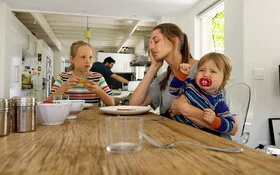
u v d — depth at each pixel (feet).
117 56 23.62
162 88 4.23
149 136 2.01
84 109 4.36
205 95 3.20
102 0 10.30
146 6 11.06
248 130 7.14
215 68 3.09
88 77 5.80
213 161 1.33
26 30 15.21
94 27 18.80
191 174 1.13
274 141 7.11
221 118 2.93
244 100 6.38
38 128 2.39
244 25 7.24
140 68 22.90
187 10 11.68
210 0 9.53
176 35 3.86
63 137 1.96
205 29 11.01
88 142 1.78
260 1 7.32
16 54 12.69
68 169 1.19
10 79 11.51
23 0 10.36
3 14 10.70
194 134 2.10
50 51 24.98
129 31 19.01
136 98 4.25
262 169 1.20
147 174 1.13
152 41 4.06
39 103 2.53
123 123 1.61
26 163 1.28
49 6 11.13
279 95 7.36
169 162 1.31
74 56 5.70
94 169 1.19
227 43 8.21
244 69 7.22
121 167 1.22
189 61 3.96
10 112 2.08
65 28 19.70
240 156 1.43
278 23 7.39
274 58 7.38
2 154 1.46
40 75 19.36
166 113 4.12
